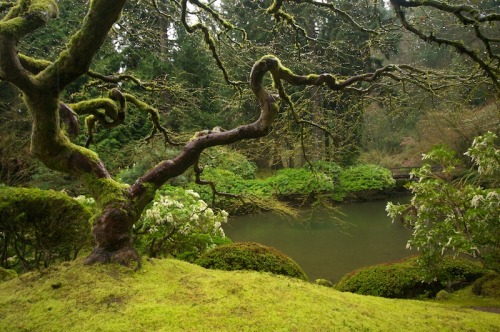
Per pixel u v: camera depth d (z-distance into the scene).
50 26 5.71
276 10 3.01
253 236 7.98
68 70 2.10
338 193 10.91
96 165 2.48
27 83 2.02
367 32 3.07
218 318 1.77
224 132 2.64
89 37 2.03
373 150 12.98
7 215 2.76
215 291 2.10
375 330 1.86
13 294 2.10
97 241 2.41
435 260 3.75
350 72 6.87
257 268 3.60
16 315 1.83
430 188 3.81
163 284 2.17
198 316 1.78
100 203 2.42
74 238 3.02
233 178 10.28
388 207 4.25
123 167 7.27
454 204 3.72
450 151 3.91
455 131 7.24
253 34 8.11
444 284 3.85
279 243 7.46
